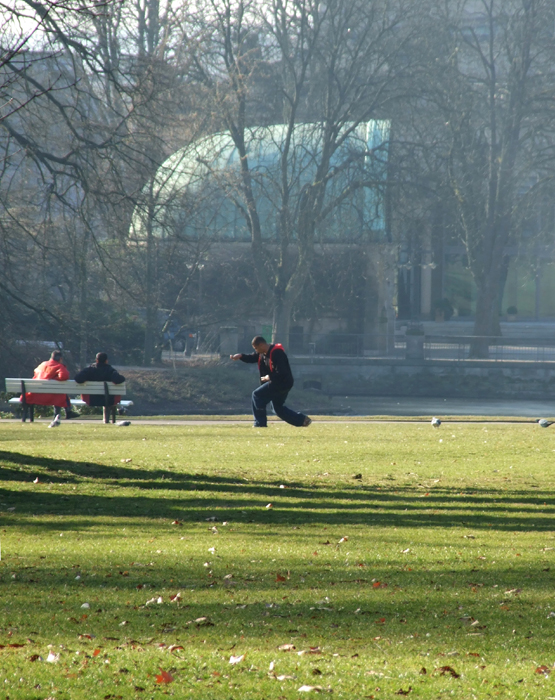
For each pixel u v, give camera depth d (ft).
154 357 404.36
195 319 433.89
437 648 40.70
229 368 400.67
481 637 42.65
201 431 176.55
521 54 436.35
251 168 463.42
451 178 435.53
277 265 441.68
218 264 454.81
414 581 55.47
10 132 283.79
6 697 32.60
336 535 72.90
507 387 421.18
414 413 330.95
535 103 461.78
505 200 474.90
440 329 628.69
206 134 387.14
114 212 309.01
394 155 422.00
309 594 51.88
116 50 357.00
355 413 328.49
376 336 456.04
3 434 160.97
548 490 102.53
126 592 51.96
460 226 498.28
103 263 321.52
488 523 79.92
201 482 103.65
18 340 337.93
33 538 69.97
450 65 418.31
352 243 453.58
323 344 456.04
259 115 431.84
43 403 193.36
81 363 344.90
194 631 43.57
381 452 140.67
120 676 35.29
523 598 50.88
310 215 414.41
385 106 421.59
